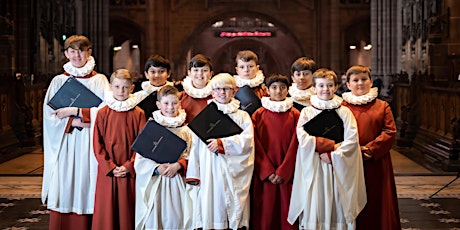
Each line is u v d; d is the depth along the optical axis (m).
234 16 31.52
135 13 30.09
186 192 5.31
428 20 17.20
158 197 5.26
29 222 7.34
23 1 17.25
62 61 20.78
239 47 45.81
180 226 5.28
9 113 14.50
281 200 5.40
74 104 5.70
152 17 30.03
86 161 5.67
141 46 30.33
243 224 5.23
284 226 5.38
